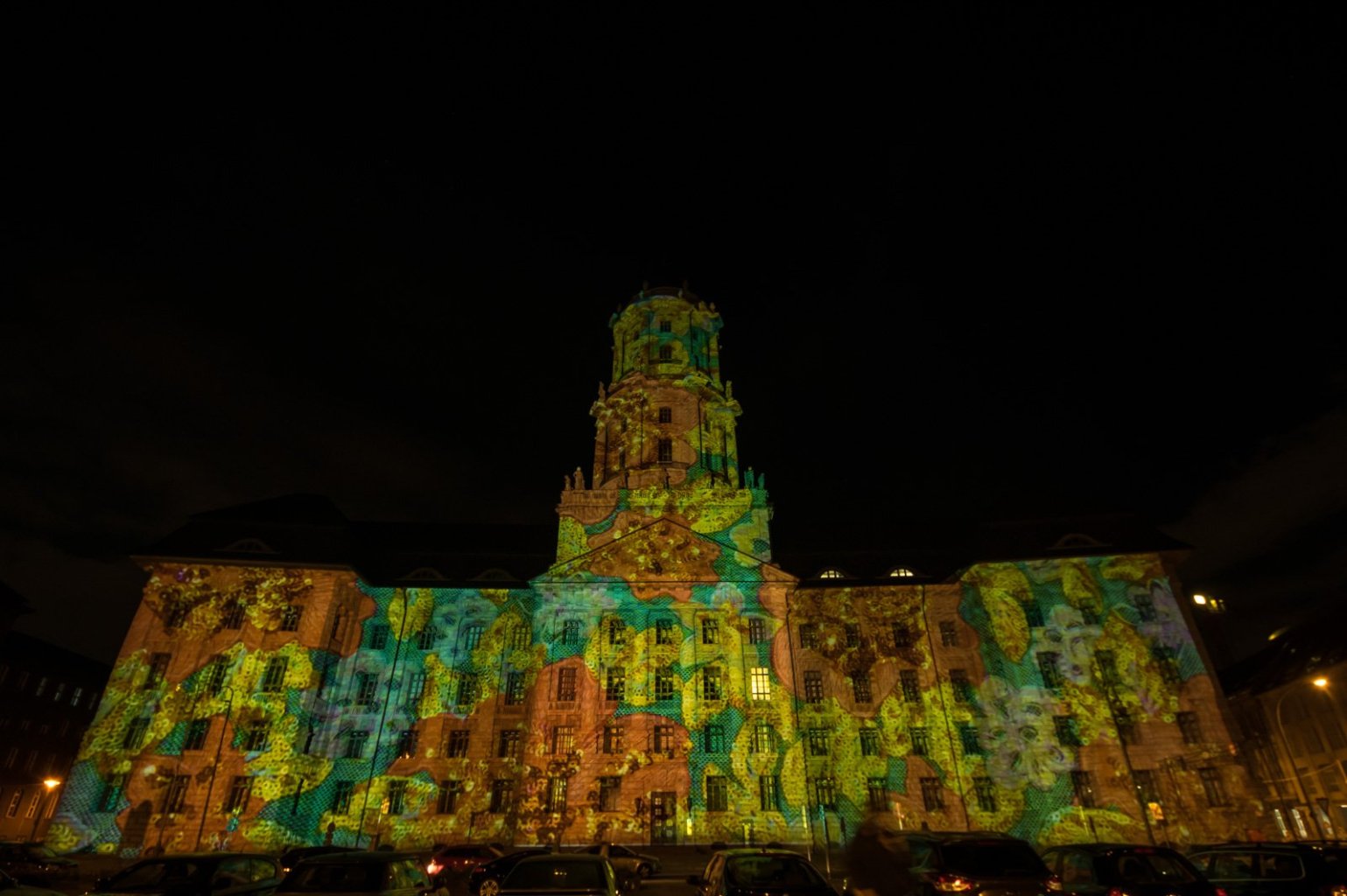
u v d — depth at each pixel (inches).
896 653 1742.1
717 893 515.2
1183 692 1576.0
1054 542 1785.2
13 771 2369.6
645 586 1720.0
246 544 1750.7
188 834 1434.5
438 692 1711.4
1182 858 514.9
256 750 1530.5
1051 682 1636.3
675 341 2180.1
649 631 1673.2
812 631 1784.0
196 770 1497.3
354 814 1567.4
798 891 494.6
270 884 667.4
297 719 1566.2
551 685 1620.3
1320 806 1697.8
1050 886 519.5
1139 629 1653.5
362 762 1621.6
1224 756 1499.8
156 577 1690.5
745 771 1518.2
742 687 1603.1
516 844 1451.8
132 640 1619.1
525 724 1681.8
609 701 1601.9
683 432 1993.1
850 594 1818.4
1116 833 1472.7
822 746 1638.8
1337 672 1630.2
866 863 404.5
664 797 1497.3
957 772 1598.2
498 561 1943.9
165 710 1551.4
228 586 1692.9
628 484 1924.2
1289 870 552.4
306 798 1541.6
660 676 1626.5
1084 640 1659.7
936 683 1700.3
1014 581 1756.9
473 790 1606.8
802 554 1967.3
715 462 2003.0
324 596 1704.0
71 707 2610.7
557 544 2003.0
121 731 1533.0
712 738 1552.7
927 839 607.5
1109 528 1796.3
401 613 1796.3
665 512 1829.5
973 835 594.2
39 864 1115.3
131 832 1430.9
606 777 1518.2
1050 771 1552.7
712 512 1834.4
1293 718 1784.0
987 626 1731.1
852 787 1589.6
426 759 1635.1
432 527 2149.4
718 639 1664.6
